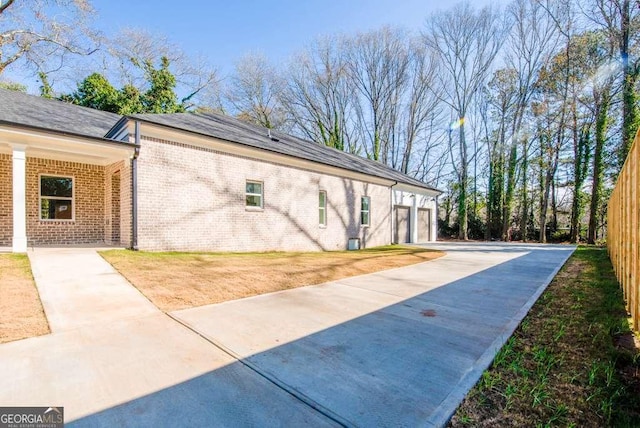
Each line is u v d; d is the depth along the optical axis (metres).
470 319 3.99
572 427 1.93
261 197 11.07
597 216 19.27
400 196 18.64
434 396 2.25
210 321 3.69
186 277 5.66
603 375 2.53
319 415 2.02
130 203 8.16
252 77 28.89
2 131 6.40
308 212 12.81
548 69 20.92
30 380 2.32
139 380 2.37
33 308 3.76
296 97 30.05
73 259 6.51
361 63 29.28
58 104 10.76
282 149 12.16
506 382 2.46
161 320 3.66
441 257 10.73
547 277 6.88
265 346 3.04
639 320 3.40
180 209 8.87
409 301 4.82
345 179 14.69
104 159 9.17
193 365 2.62
